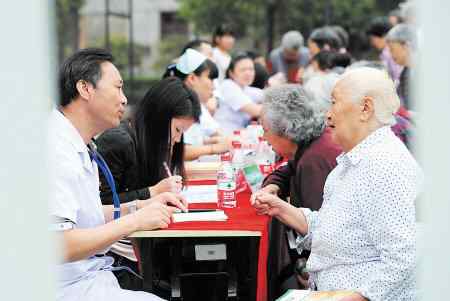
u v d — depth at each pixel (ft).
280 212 9.61
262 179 12.21
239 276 11.19
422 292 3.80
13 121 3.78
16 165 3.82
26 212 3.86
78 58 8.36
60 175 7.62
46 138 3.84
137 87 59.88
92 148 8.89
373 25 27.66
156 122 11.03
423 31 3.53
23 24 3.69
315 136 10.55
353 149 8.00
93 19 53.88
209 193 11.80
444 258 3.63
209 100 18.63
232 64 21.22
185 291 10.86
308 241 9.53
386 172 7.64
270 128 10.64
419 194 7.66
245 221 9.48
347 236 7.97
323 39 27.20
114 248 10.73
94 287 8.15
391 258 7.50
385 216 7.57
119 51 49.83
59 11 43.47
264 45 63.26
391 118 8.04
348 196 7.93
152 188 10.71
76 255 7.73
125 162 10.83
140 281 10.22
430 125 3.58
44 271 3.92
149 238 9.73
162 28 92.32
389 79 8.11
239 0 62.80
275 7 54.85
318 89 13.66
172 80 11.19
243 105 20.49
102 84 8.30
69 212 7.55
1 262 3.86
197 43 19.88
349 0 55.62
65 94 8.31
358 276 8.00
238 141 14.48
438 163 3.59
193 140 16.14
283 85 10.93
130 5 42.09
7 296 3.89
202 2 63.77
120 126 11.07
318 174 10.25
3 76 3.72
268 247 10.66
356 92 7.97
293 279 11.51
